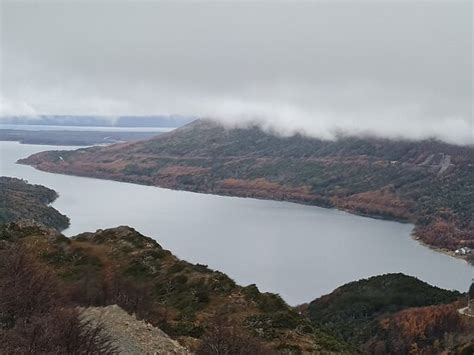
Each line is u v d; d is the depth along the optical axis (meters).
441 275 180.88
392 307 100.75
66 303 27.53
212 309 36.78
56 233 53.16
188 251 180.88
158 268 45.50
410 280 119.19
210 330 29.03
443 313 90.06
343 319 97.75
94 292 34.00
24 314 22.53
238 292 40.25
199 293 39.25
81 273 41.47
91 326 21.14
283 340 32.31
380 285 116.50
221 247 191.50
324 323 95.00
